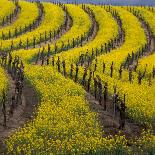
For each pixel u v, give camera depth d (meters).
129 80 87.44
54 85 70.12
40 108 55.69
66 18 183.75
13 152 42.88
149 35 165.12
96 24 178.50
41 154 42.38
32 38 138.12
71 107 56.53
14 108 59.00
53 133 47.50
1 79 69.44
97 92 71.00
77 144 43.88
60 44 130.25
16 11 199.75
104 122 57.06
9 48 125.69
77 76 82.94
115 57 111.75
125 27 167.12
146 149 46.53
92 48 117.56
